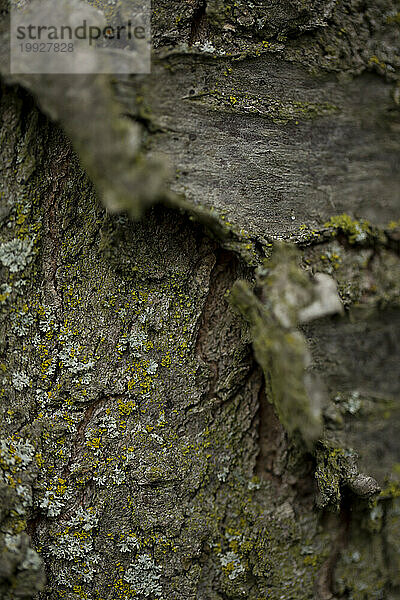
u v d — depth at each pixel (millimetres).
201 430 539
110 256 533
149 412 534
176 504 535
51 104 512
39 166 537
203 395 538
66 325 533
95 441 530
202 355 539
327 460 536
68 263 535
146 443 533
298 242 533
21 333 533
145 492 533
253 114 532
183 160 521
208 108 525
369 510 550
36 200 537
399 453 548
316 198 539
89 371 531
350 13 530
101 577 530
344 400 545
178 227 533
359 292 541
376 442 546
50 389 530
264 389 545
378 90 539
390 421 549
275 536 542
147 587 533
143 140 515
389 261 545
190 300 536
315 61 534
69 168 536
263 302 522
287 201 535
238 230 523
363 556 553
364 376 549
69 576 529
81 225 535
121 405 532
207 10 526
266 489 546
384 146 544
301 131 538
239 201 527
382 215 545
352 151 543
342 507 549
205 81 525
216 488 541
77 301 534
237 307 528
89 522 529
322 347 544
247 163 530
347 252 541
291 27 529
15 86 531
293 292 525
